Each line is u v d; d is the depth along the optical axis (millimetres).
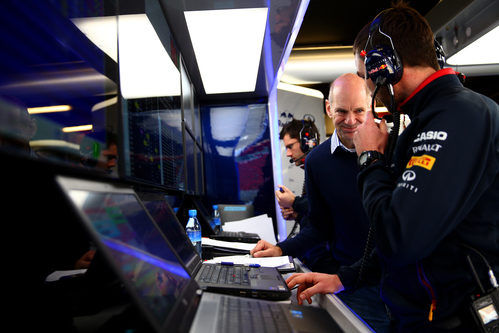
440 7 3236
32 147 622
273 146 3463
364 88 1580
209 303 697
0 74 604
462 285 694
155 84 1368
